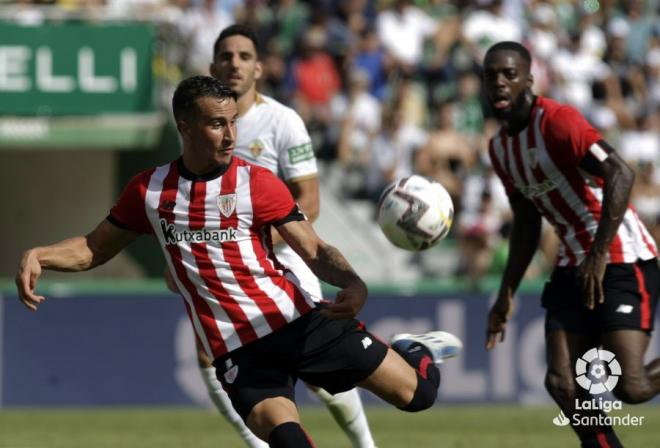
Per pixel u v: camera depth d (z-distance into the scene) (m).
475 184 55.56
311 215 26.22
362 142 56.88
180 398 44.16
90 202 55.28
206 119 19.23
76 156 55.06
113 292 44.25
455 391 44.47
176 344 44.22
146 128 49.31
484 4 61.41
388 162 56.59
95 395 44.00
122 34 48.75
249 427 19.73
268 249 20.17
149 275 53.25
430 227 22.56
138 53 48.88
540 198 24.50
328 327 20.25
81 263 20.44
